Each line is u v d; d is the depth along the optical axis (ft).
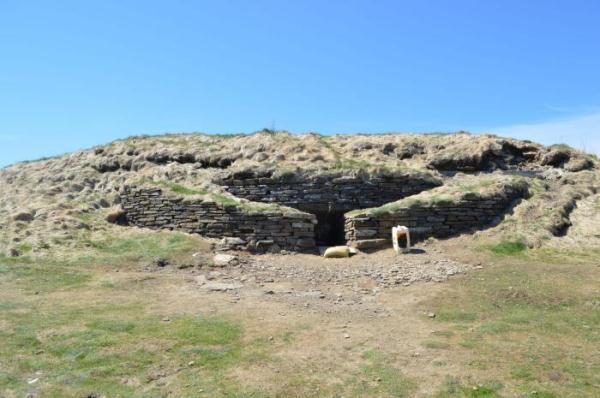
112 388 20.97
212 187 55.98
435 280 37.65
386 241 47.78
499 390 20.66
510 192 52.26
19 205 57.88
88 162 68.95
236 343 25.68
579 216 49.24
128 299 33.19
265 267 42.32
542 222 47.70
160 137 73.56
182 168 62.13
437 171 59.31
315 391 20.83
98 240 48.24
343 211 55.06
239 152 63.21
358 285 37.40
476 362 23.31
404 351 24.73
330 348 25.12
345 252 45.65
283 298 34.06
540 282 35.45
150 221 53.31
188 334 26.68
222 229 49.65
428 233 48.85
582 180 55.57
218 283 37.70
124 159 66.90
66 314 29.71
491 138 62.95
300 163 58.39
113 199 59.98
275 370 22.66
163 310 30.83
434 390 20.83
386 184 55.47
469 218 49.83
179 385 21.29
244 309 31.27
